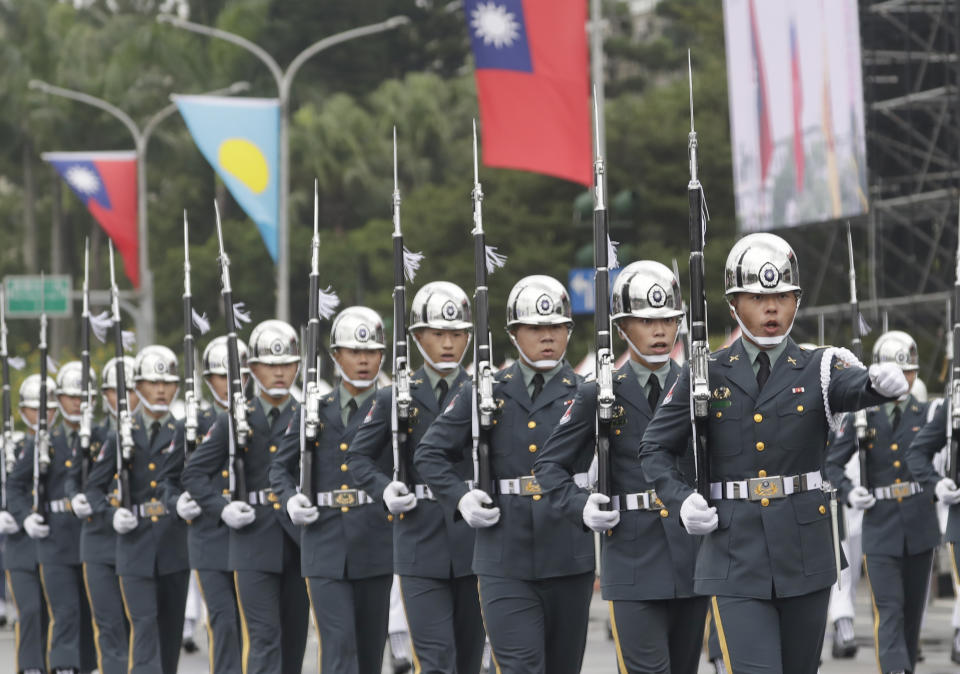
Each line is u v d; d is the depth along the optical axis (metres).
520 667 23.84
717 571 20.59
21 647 38.81
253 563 30.67
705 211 20.86
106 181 84.31
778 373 20.67
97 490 35.62
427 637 26.55
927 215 80.94
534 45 52.66
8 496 39.12
